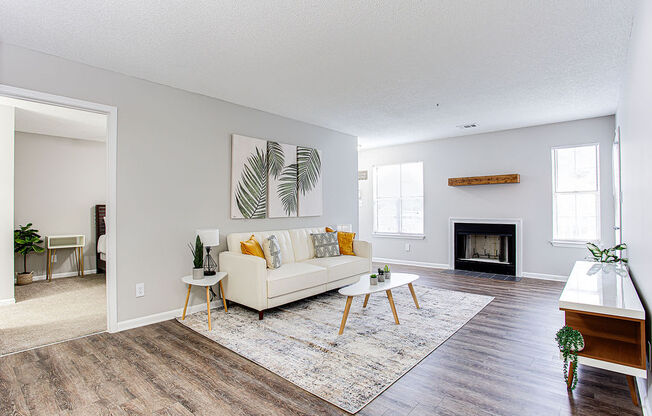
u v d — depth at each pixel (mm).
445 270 6223
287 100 4180
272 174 4680
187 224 3787
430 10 2277
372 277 3391
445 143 6438
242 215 4289
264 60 3047
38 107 4340
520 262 5625
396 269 6363
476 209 6090
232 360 2588
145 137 3469
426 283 5160
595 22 2416
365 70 3277
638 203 2256
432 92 3895
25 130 5547
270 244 4102
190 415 1906
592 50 2857
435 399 2047
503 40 2691
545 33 2580
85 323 3463
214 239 3615
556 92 3889
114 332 3201
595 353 1999
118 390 2174
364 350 2740
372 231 7508
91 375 2369
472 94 3957
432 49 2844
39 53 2838
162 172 3590
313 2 2172
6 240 4219
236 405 1997
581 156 5172
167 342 2949
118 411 1952
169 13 2287
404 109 4559
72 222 6160
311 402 2025
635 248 2482
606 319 2311
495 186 5883
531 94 3959
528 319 3486
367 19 2385
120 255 3271
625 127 3074
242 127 4375
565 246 5238
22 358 2648
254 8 2236
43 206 5867
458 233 6277
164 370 2434
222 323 3424
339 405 1987
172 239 3656
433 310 3785
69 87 2990
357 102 4258
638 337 2127
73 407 1996
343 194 5961
